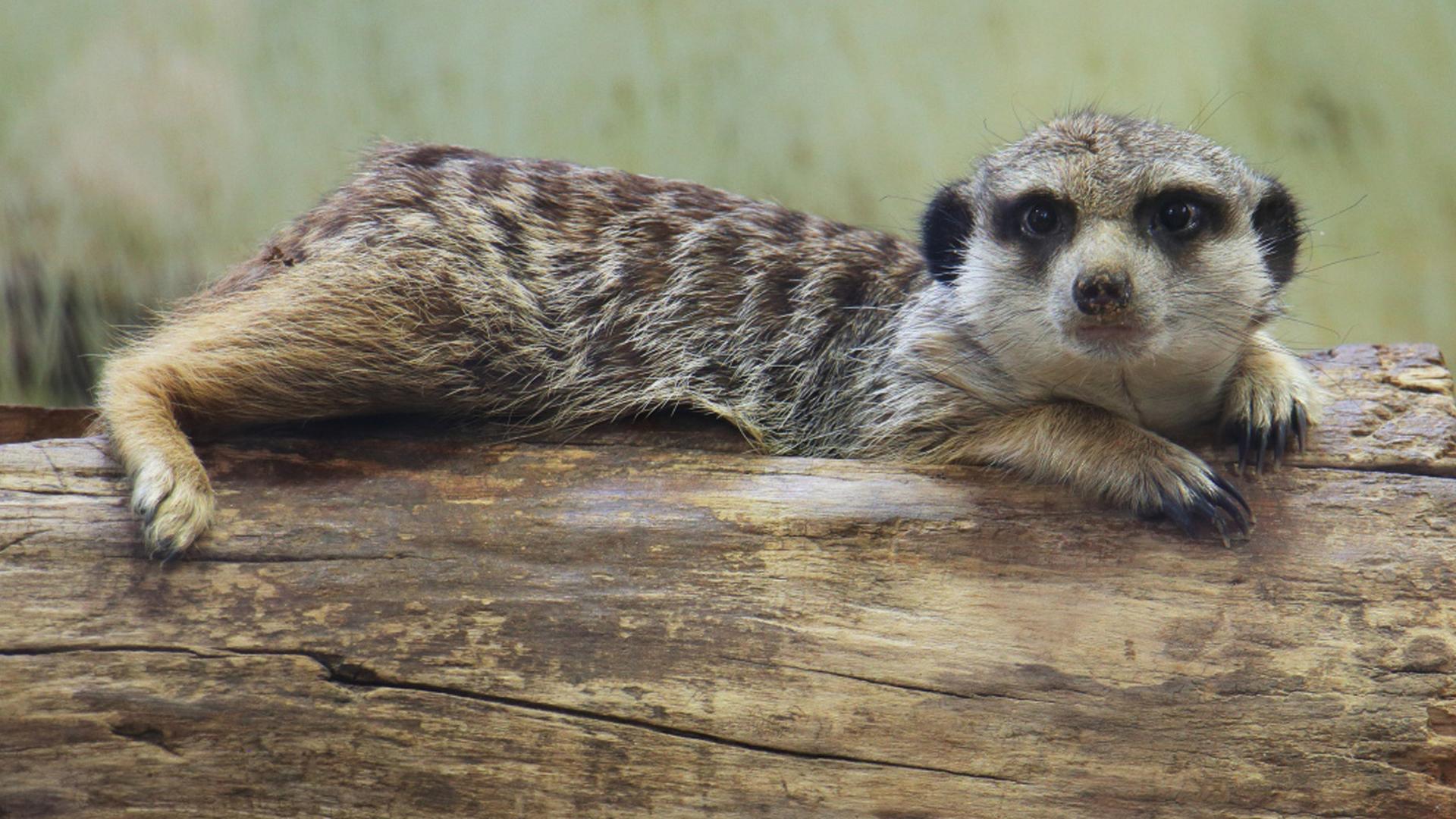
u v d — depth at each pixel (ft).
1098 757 18.24
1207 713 18.28
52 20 47.91
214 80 48.83
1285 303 26.91
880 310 25.03
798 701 18.60
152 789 18.21
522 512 20.06
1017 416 22.26
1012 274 22.06
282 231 25.59
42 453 20.33
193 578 19.01
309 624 18.76
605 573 19.42
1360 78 47.42
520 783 18.38
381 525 19.72
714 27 49.80
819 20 49.52
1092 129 22.74
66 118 48.01
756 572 19.48
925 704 18.54
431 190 24.38
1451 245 47.47
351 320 22.82
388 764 18.38
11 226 47.93
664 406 24.02
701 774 18.42
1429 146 47.37
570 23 49.98
